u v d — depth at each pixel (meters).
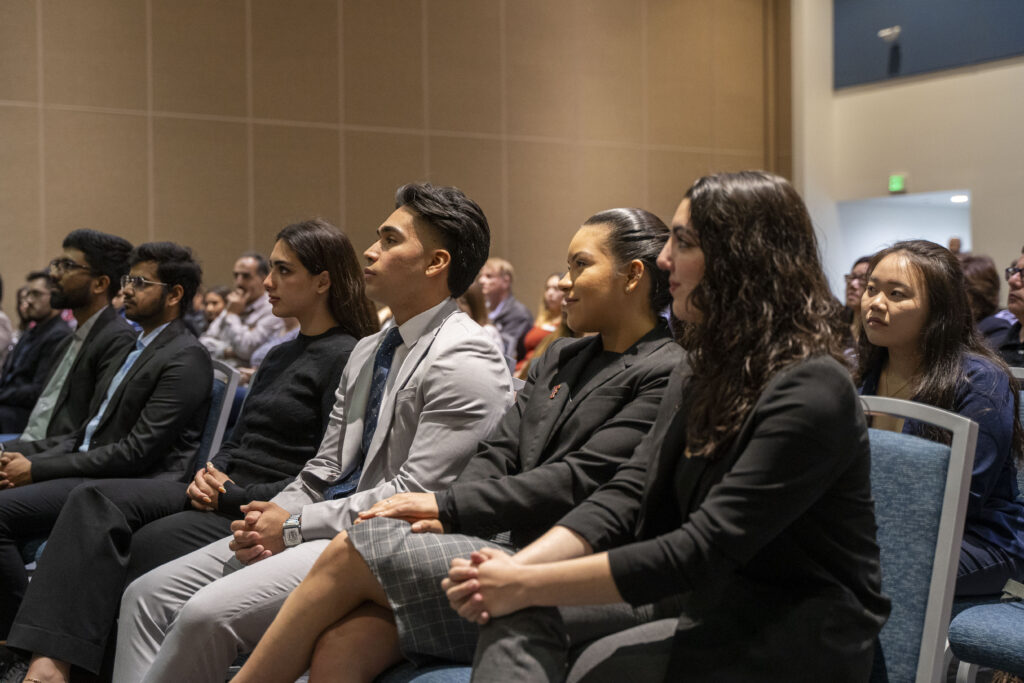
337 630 1.68
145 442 2.99
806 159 10.34
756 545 1.38
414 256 2.34
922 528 1.65
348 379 2.52
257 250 8.47
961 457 1.63
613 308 2.02
